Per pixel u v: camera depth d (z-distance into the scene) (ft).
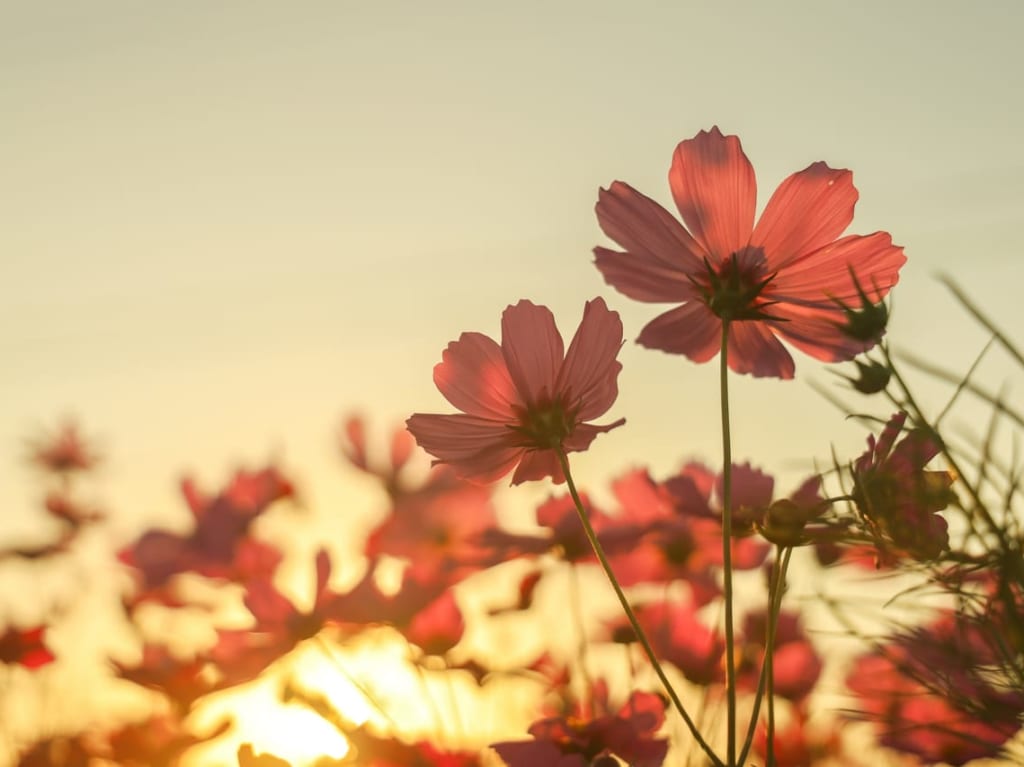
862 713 1.80
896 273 1.86
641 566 2.15
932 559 1.69
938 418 1.66
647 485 2.17
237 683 2.08
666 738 1.80
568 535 2.17
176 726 2.18
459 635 2.05
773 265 1.87
